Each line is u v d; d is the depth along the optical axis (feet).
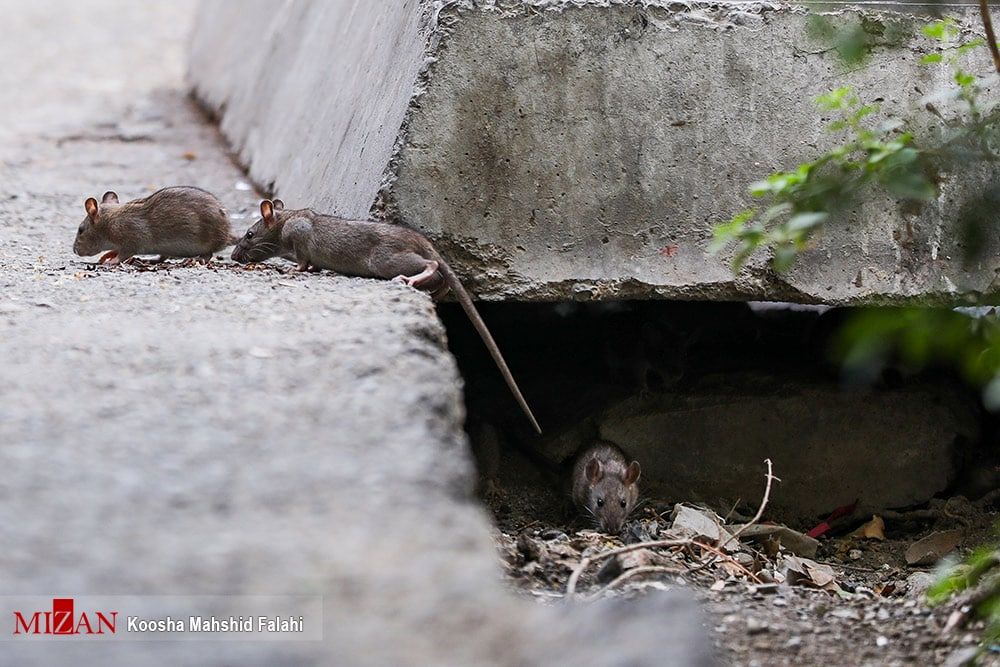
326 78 52.70
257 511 21.85
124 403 25.53
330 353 28.40
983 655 24.27
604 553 29.50
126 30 106.93
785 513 43.27
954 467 43.65
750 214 24.71
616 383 44.73
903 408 43.62
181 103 79.30
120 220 40.40
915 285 39.27
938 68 39.63
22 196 53.16
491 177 37.76
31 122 72.49
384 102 41.22
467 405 44.14
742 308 48.39
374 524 21.65
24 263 40.22
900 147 23.30
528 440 43.14
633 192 38.52
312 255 37.60
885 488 43.45
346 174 43.45
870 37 39.63
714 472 43.27
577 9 38.32
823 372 44.88
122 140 68.69
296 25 63.05
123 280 36.22
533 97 38.09
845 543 41.42
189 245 40.65
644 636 22.18
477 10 37.81
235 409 25.40
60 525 21.02
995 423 44.83
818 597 28.89
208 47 81.82
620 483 39.60
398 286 35.09
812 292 38.96
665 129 38.83
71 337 29.55
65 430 24.23
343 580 20.24
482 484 41.34
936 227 39.19
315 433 24.53
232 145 66.13
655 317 47.24
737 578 31.17
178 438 24.11
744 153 39.11
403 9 42.88
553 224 38.06
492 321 47.57
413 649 19.08
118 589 19.61
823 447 43.45
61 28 106.22
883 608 27.32
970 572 26.78
